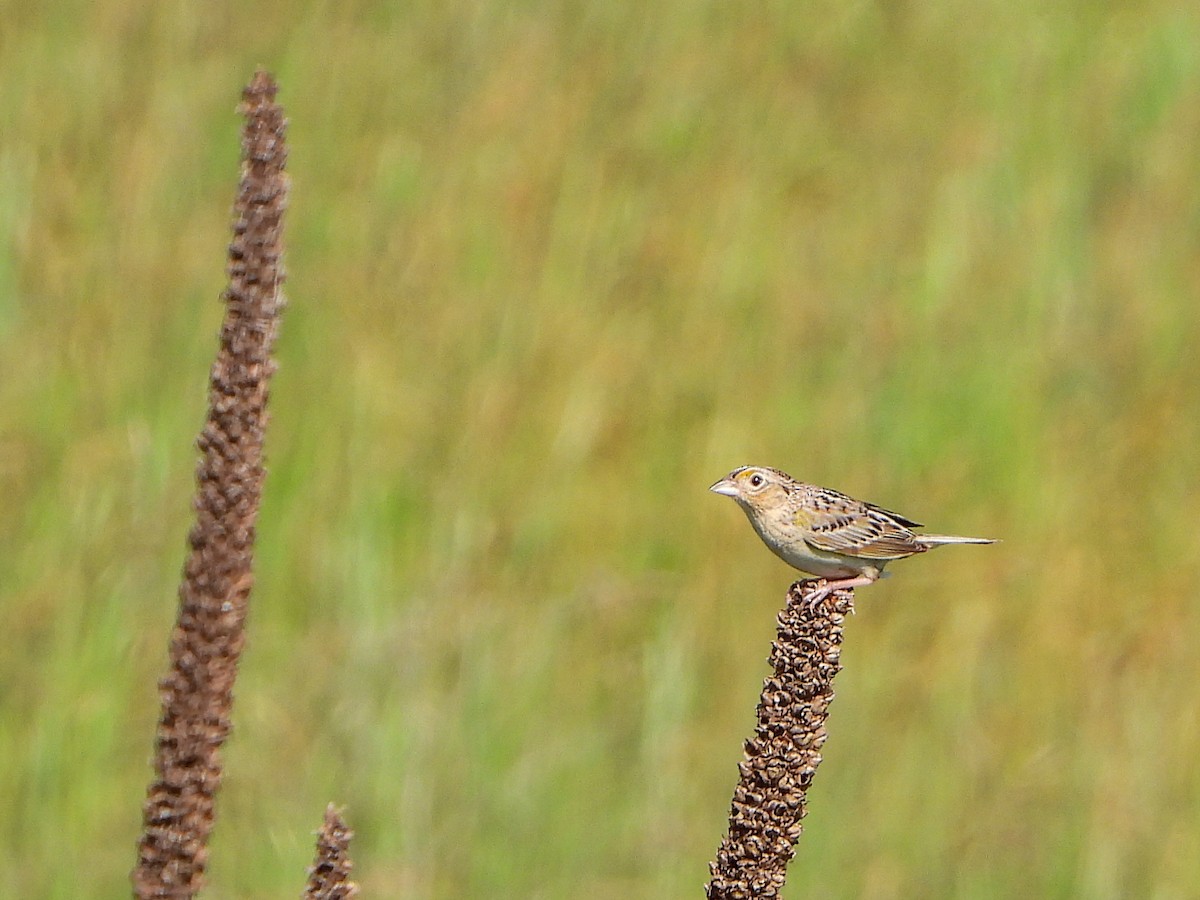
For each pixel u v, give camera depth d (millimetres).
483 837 12773
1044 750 13680
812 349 16578
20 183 15422
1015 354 16844
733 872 7457
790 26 20000
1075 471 15781
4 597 13219
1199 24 21703
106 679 13094
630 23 18938
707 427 15422
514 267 16188
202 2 17453
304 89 17281
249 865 12328
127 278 15203
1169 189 19203
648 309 16312
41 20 17016
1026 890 13109
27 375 14430
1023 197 18703
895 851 13141
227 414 6402
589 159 17406
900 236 17922
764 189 18000
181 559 13836
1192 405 16562
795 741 7410
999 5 21250
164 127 16344
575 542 14516
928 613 14406
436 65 17938
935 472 15727
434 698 13141
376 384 14875
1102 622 14461
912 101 19609
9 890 12172
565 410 15141
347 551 13836
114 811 12734
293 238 16188
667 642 13586
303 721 12961
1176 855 13250
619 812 13109
